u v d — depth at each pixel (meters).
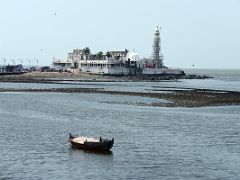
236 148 155.62
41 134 173.75
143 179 119.81
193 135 178.00
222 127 198.88
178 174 124.50
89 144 148.50
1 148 147.88
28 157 138.00
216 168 130.62
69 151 147.38
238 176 123.62
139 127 194.88
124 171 126.50
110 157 140.75
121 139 167.62
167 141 165.50
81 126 195.12
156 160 138.25
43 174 122.00
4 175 120.00
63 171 125.25
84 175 122.25
